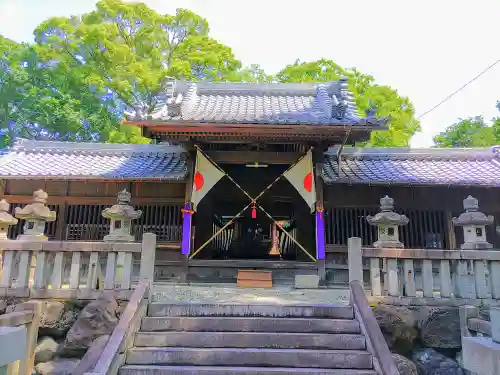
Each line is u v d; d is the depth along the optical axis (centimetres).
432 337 672
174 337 603
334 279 1171
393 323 656
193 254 1145
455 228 1206
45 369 633
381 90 2469
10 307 646
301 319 641
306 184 1131
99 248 711
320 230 1123
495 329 404
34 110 2342
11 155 1355
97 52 2411
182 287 1002
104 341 614
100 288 730
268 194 1269
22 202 1240
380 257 711
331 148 1395
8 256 715
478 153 1391
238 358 568
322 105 1255
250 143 1170
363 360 564
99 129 2508
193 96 1334
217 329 632
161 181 1204
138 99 2558
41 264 711
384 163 1352
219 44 2823
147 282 686
